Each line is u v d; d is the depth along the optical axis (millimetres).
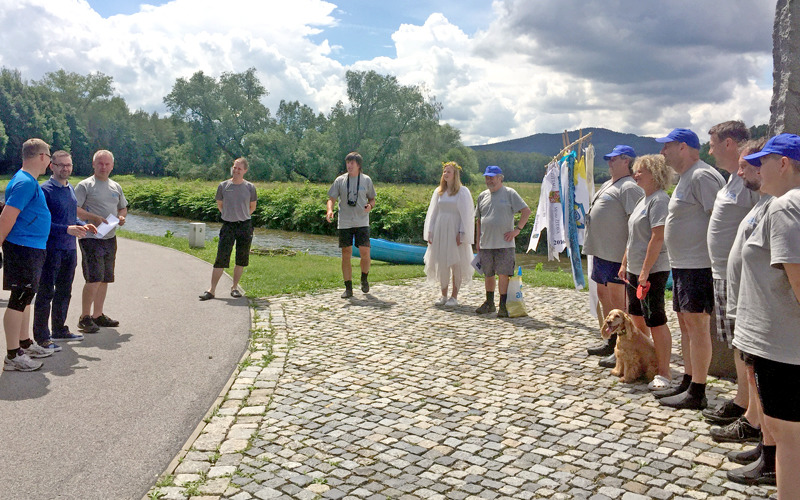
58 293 7094
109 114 107750
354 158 10367
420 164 77062
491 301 9219
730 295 3984
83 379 5793
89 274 7461
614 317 5805
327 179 77250
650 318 5676
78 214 7328
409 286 11758
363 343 7379
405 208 30422
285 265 14359
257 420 4855
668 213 5168
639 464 4066
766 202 3656
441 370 6301
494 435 4586
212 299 9977
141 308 9125
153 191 44469
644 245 5750
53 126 93812
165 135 114625
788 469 3094
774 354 3096
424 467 4039
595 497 3625
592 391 5621
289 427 4727
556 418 4938
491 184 8922
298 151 77750
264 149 77438
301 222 31844
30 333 7484
